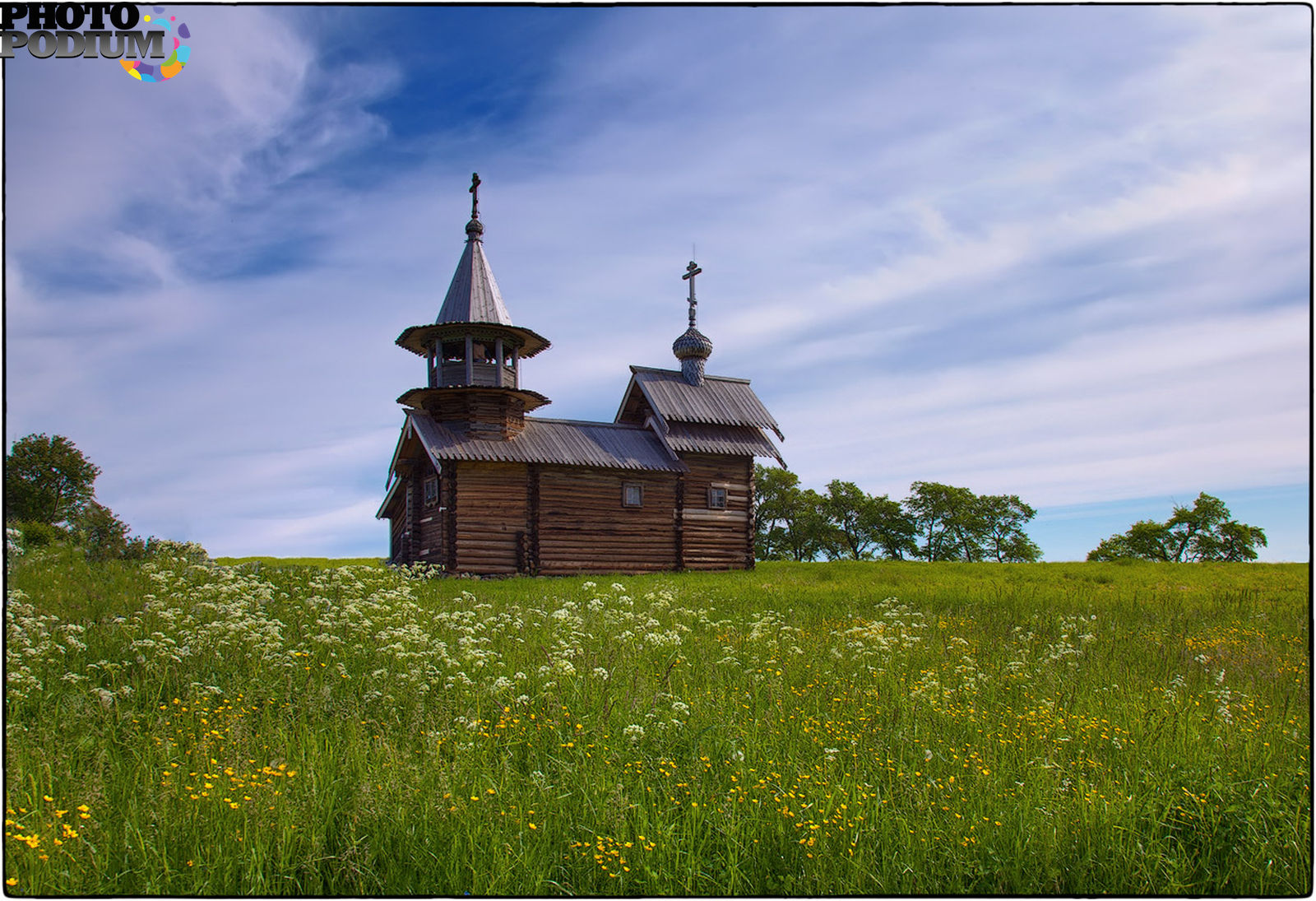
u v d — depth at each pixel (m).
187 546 19.81
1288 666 12.27
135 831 5.86
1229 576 30.19
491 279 33.50
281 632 12.18
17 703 8.15
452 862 5.91
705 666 11.15
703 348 39.19
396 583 19.92
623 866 6.00
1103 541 73.56
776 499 75.19
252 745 7.43
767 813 6.73
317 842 5.97
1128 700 10.07
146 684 8.99
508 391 31.64
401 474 35.22
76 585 15.67
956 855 6.30
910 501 78.00
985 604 19.89
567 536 32.41
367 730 8.18
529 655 11.07
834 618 17.12
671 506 34.81
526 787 7.08
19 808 6.02
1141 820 6.94
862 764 7.67
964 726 9.02
